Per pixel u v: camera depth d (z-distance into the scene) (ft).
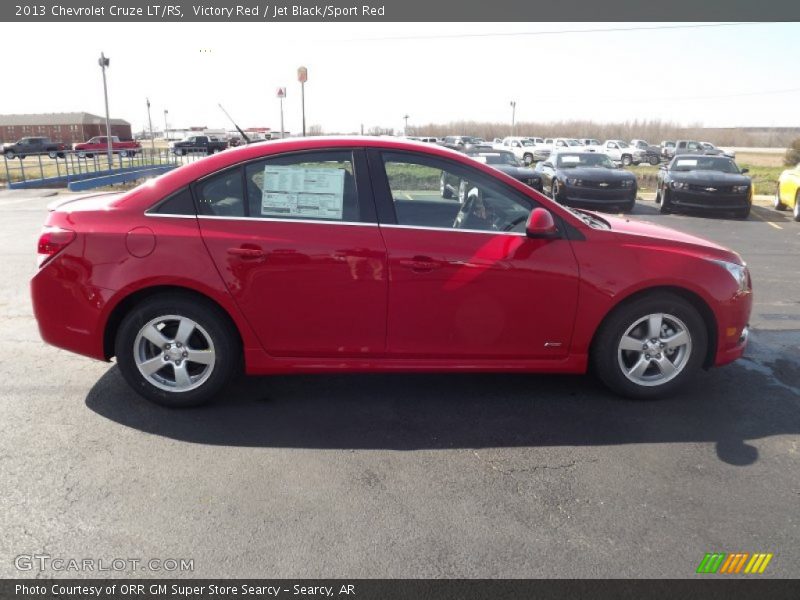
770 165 130.00
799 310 21.81
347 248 12.51
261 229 12.58
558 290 12.93
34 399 13.65
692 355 13.67
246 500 9.99
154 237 12.50
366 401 13.82
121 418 12.79
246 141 16.74
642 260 13.14
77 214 12.95
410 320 12.83
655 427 12.70
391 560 8.64
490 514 9.70
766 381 15.20
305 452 11.55
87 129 250.78
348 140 13.03
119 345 12.91
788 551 8.90
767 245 36.06
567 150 57.26
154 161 124.06
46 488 10.23
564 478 10.75
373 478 10.69
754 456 11.55
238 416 12.99
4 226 39.40
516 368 13.37
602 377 13.79
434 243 12.66
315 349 12.98
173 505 9.82
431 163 12.99
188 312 12.74
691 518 9.64
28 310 20.53
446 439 12.12
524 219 13.16
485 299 12.82
